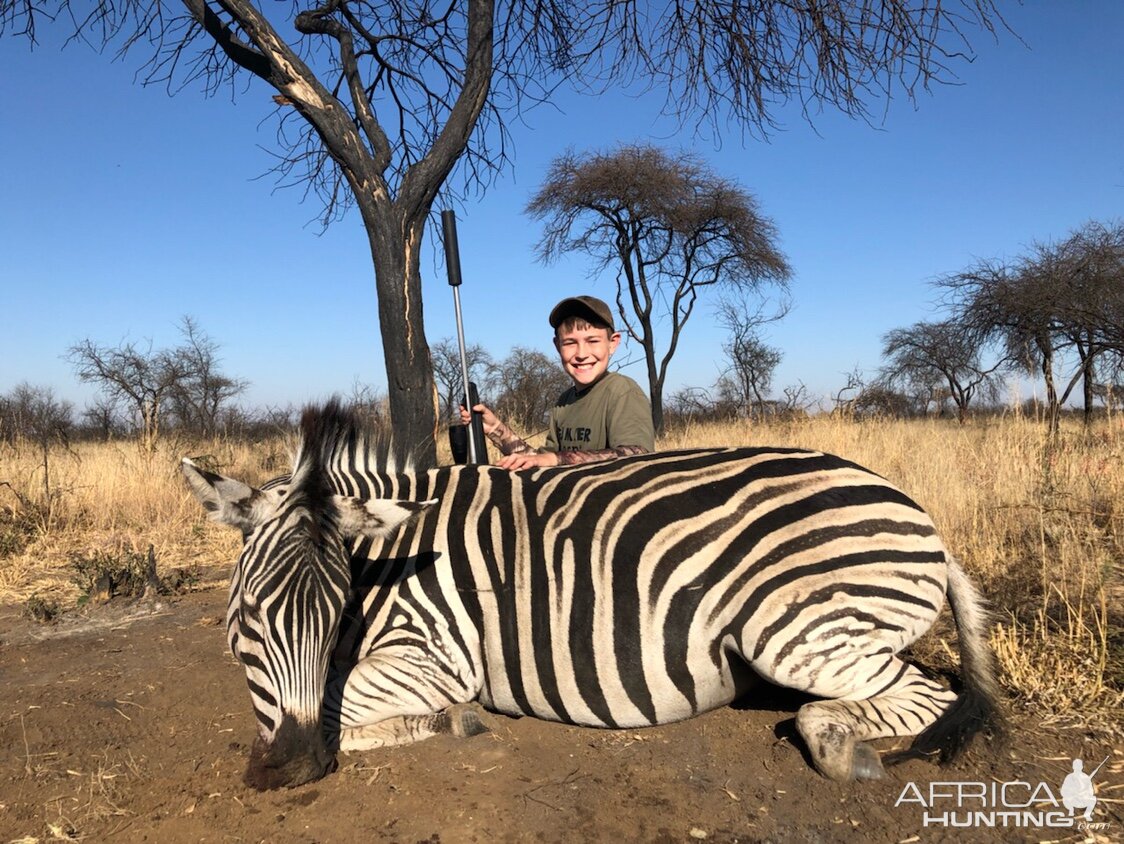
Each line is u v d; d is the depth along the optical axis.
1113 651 3.36
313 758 2.51
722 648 2.76
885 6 5.94
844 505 2.78
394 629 2.96
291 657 2.45
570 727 3.03
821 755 2.59
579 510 2.94
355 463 3.35
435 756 2.80
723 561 2.73
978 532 5.29
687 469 2.97
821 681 2.67
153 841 2.38
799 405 15.98
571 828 2.40
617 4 6.98
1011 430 8.63
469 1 5.79
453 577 2.98
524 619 2.89
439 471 3.29
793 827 2.38
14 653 4.20
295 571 2.46
